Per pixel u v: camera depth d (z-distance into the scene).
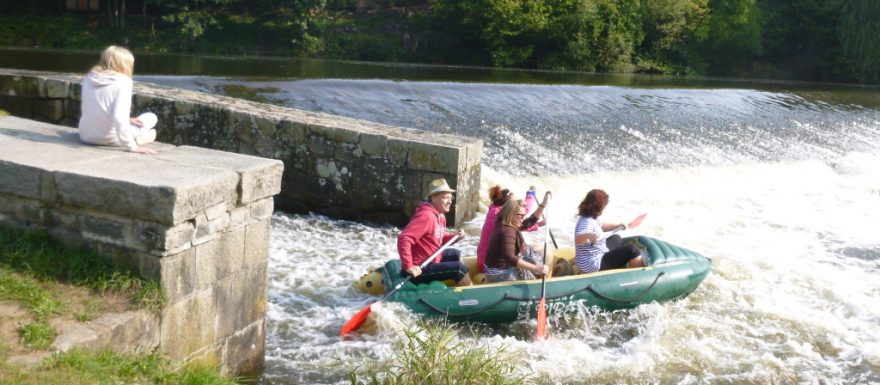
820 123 16.17
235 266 4.59
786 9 37.47
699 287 7.16
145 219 4.03
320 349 5.41
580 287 6.21
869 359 5.86
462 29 33.19
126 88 4.81
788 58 37.06
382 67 22.05
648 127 14.02
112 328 3.83
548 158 11.49
